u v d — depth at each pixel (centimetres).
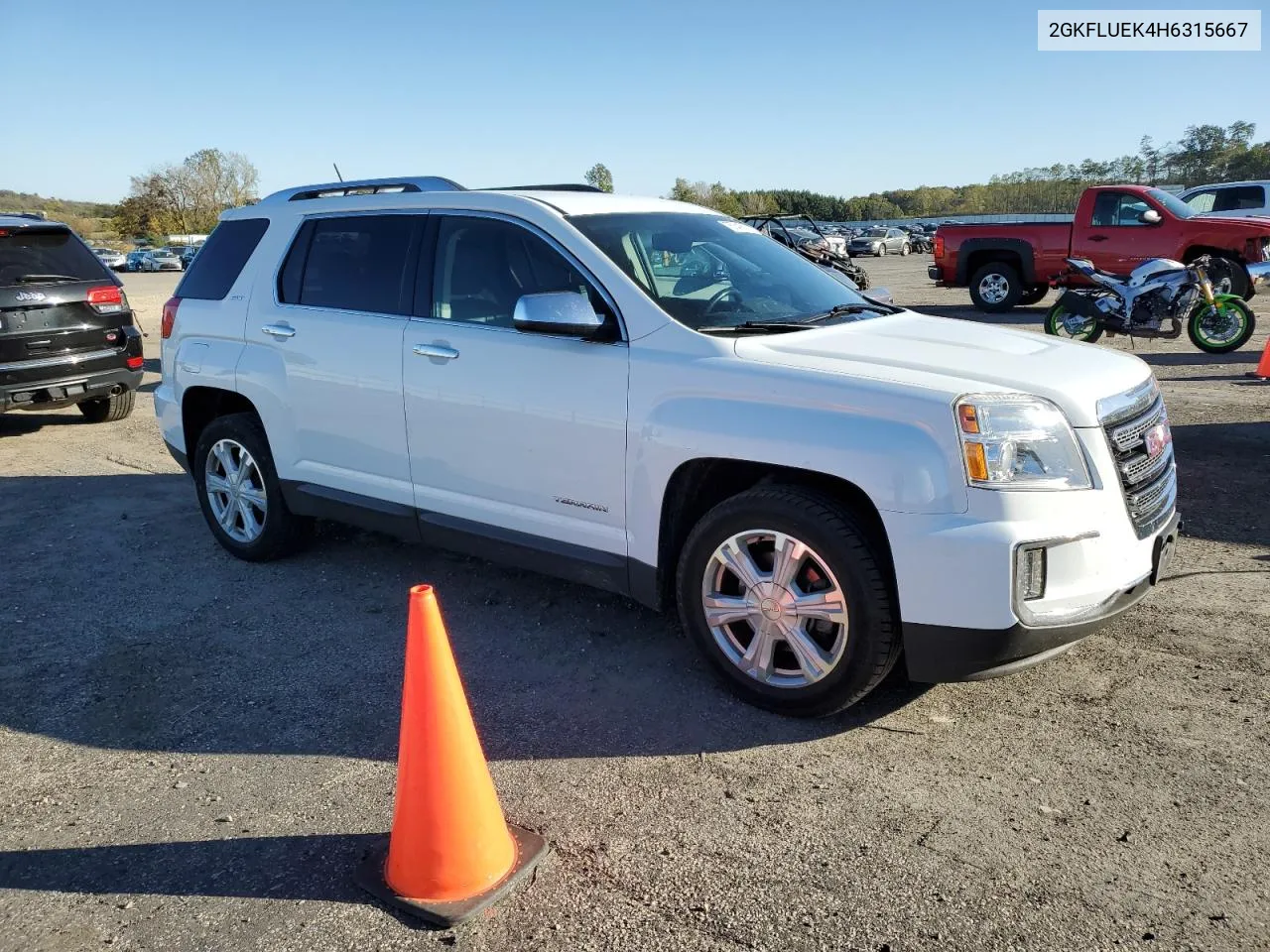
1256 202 1619
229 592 483
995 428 297
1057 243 1434
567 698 364
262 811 298
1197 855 262
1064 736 324
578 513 380
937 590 301
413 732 252
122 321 877
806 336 363
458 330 410
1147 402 341
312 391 461
